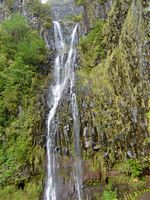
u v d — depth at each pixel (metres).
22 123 19.06
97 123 17.67
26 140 18.34
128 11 19.14
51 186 17.59
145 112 16.27
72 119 18.64
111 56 19.05
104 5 23.33
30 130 18.70
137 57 16.97
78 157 17.66
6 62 21.52
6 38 22.69
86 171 17.20
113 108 17.45
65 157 17.95
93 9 23.98
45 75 22.27
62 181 17.50
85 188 16.89
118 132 16.95
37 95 20.53
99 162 17.08
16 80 20.52
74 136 18.17
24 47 22.19
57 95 20.69
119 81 17.72
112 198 15.91
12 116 19.52
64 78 21.61
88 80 19.55
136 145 16.38
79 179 17.22
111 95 17.78
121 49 18.23
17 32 23.34
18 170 17.59
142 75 16.61
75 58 22.22
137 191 15.64
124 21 19.45
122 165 16.52
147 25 16.67
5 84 20.41
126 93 17.20
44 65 22.69
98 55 20.61
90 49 21.72
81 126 18.14
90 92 18.77
